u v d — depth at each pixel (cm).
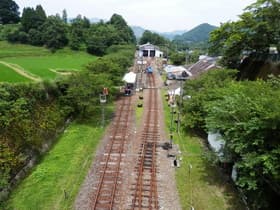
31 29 9412
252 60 3269
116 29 12075
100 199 1720
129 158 2280
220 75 3014
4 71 4528
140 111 3650
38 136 2347
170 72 5975
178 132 2875
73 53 9112
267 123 1292
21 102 2305
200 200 1731
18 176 1931
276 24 2909
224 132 1614
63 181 1920
